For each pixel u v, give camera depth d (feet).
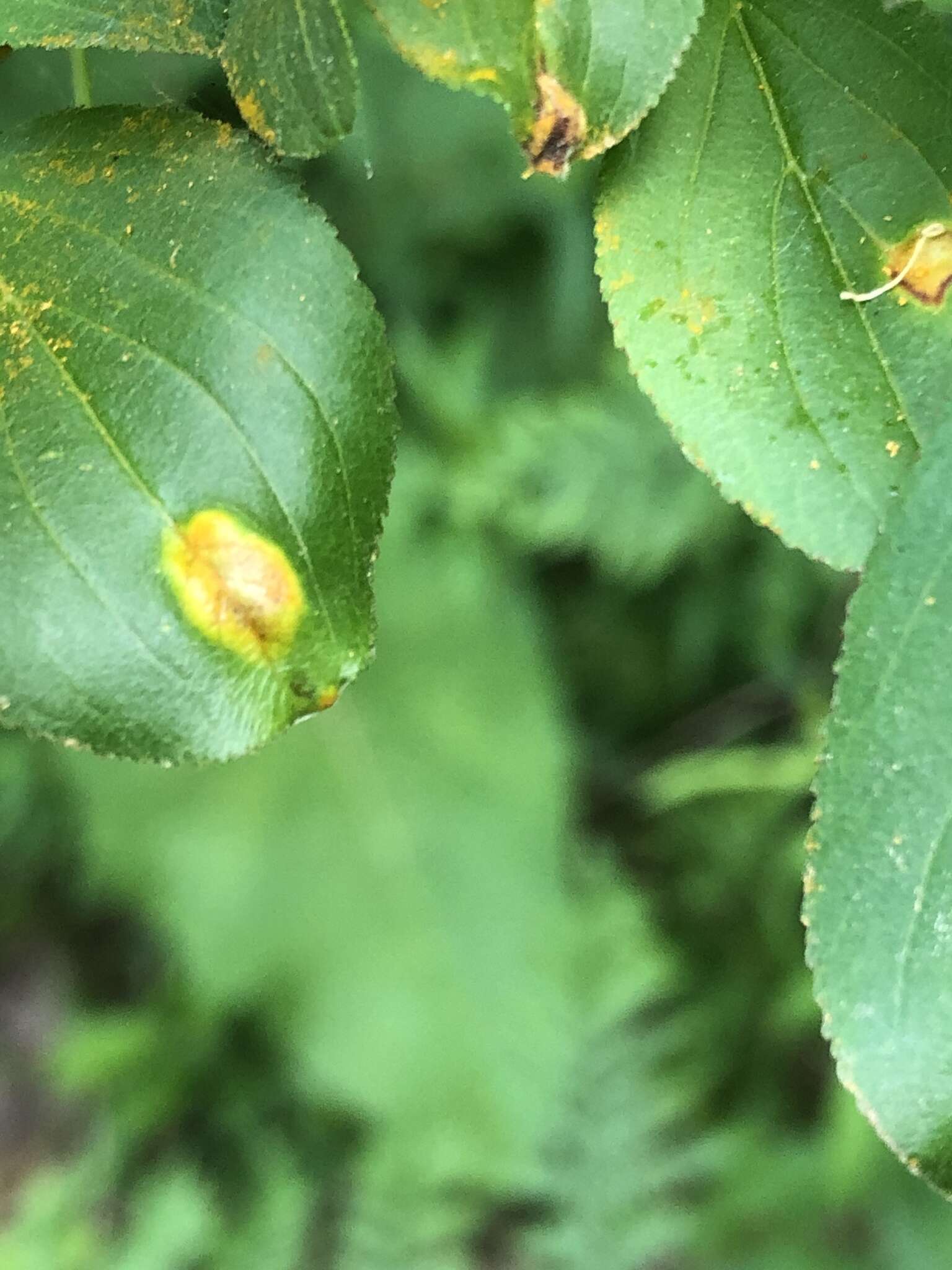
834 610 1.18
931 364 0.40
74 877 1.38
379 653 1.24
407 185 1.11
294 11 0.36
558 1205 1.16
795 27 0.39
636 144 0.39
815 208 0.40
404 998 1.20
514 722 1.26
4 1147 1.38
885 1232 1.10
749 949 1.24
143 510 0.36
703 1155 1.16
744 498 0.40
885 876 0.39
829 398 0.40
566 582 1.35
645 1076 1.19
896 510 0.39
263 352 0.37
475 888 1.22
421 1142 1.18
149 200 0.37
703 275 0.40
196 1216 1.18
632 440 1.13
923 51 0.39
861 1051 0.39
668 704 1.36
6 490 0.35
